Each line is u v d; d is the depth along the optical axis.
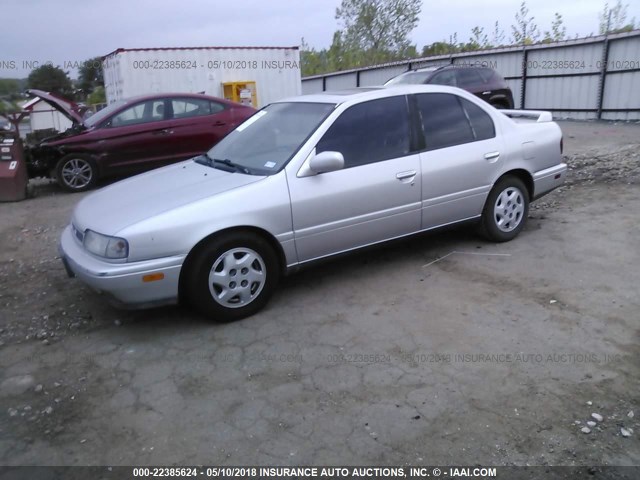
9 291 4.99
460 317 4.00
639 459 2.62
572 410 2.97
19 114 9.18
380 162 4.55
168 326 4.12
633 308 3.96
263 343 3.80
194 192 4.06
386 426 2.92
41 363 3.71
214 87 15.51
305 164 4.24
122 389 3.37
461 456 2.69
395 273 4.88
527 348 3.56
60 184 9.38
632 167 8.14
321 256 4.43
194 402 3.20
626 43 14.22
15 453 2.86
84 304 4.60
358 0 33.53
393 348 3.65
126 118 9.55
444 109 5.01
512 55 17.66
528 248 5.26
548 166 5.68
